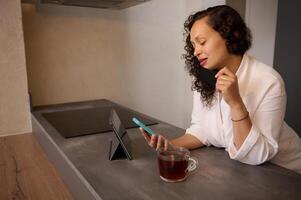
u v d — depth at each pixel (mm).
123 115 1641
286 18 2232
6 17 1533
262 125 899
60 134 1244
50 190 947
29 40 1817
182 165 771
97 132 1273
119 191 726
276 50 2359
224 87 828
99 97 2162
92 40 2041
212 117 1045
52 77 1946
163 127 1385
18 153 1307
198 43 931
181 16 2348
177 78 2461
